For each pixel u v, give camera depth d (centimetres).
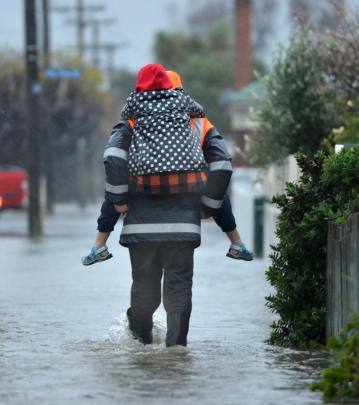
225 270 4259
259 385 1792
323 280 2244
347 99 4412
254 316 2773
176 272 2136
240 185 7675
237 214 7056
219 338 2356
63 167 15862
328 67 4416
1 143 12394
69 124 13750
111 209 2170
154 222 2108
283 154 4516
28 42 7538
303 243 2233
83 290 3428
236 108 11075
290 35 4566
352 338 1733
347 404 1661
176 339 2145
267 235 5150
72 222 9288
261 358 2061
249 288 3519
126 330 2231
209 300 3159
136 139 2094
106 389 1758
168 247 2123
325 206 2162
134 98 2111
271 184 4988
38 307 2961
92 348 2184
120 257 4928
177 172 2073
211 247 5809
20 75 12388
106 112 14525
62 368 1948
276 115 4531
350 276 1942
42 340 2311
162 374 1886
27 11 7506
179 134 2084
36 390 1755
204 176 2097
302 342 2219
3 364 1995
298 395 1719
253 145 4619
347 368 1708
